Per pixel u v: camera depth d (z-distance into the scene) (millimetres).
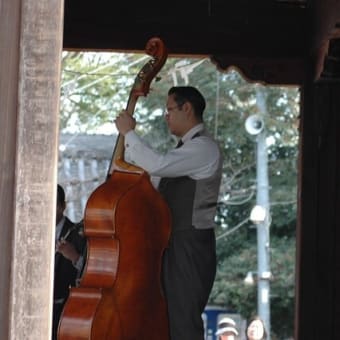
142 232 11516
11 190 6223
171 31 15586
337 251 15742
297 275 15797
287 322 40219
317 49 15125
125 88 39531
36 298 6223
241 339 19531
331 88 15711
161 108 38562
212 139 12281
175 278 11992
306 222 15766
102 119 39156
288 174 40719
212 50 15648
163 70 38188
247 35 15672
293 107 40219
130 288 11414
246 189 39969
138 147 11789
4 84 6230
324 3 14516
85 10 15523
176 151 11977
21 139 6238
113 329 11258
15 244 6223
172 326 12008
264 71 15742
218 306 39781
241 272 39969
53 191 6258
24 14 6254
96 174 27516
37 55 6258
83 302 11180
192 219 12094
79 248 13250
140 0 15539
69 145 27938
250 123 31422
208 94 39375
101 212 11297
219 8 15625
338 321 15711
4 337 6195
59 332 11148
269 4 15664
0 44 6230
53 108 6262
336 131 15750
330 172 15750
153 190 11703
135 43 15547
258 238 38344
